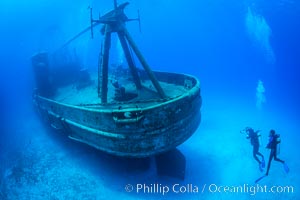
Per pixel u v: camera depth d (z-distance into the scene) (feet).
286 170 24.18
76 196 24.43
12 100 56.24
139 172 27.12
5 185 27.43
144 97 25.22
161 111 18.98
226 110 51.67
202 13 176.55
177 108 19.97
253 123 41.78
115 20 22.45
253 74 196.03
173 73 30.17
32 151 34.91
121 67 39.19
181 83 29.27
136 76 27.40
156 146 19.85
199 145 33.42
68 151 33.27
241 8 173.37
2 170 31.27
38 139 38.73
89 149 31.96
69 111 24.14
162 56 168.76
